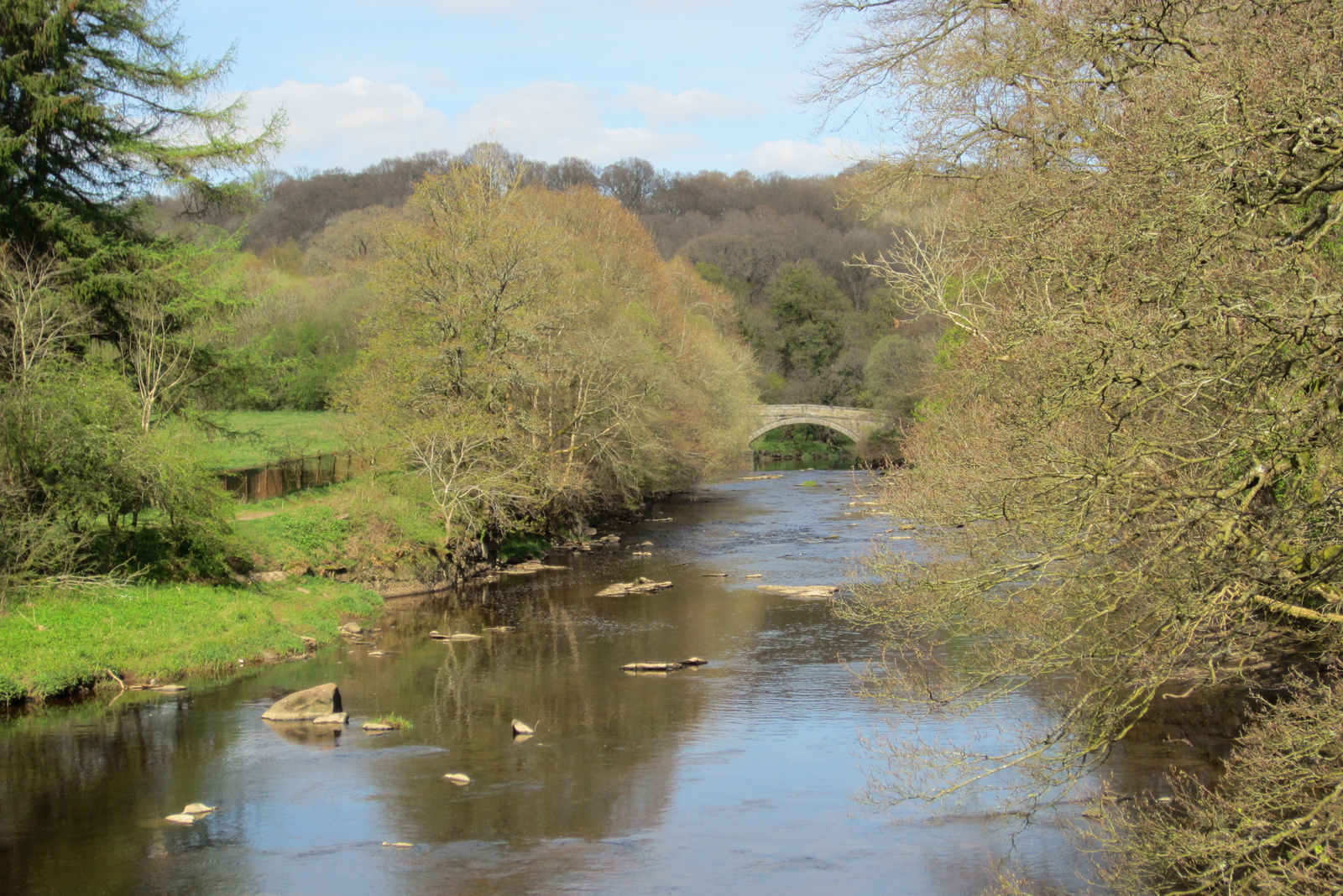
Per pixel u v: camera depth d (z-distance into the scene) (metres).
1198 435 9.02
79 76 25.39
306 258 94.19
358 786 14.27
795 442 92.00
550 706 18.25
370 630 25.28
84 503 21.83
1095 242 9.19
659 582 31.20
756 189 140.50
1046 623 10.94
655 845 12.20
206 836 12.57
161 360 27.27
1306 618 9.91
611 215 56.44
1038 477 9.09
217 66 27.69
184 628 21.58
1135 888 9.50
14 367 22.39
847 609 14.44
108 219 27.62
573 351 37.78
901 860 11.62
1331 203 8.99
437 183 36.84
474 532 33.62
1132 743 13.99
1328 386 8.03
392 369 34.28
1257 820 8.10
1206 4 11.23
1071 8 13.30
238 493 33.69
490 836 12.53
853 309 100.75
